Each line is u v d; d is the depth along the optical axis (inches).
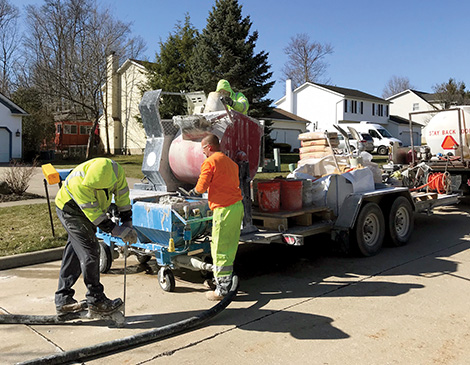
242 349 145.1
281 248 289.9
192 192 185.9
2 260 245.9
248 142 229.5
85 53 1332.4
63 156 1406.3
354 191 269.1
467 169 430.6
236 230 183.5
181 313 177.0
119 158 1311.5
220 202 180.4
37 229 317.4
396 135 1936.5
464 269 236.7
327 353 141.9
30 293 204.7
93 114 1369.3
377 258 261.9
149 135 244.2
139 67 1460.4
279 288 208.5
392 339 151.9
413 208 304.2
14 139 1168.2
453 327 161.6
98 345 139.8
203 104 274.8
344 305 184.5
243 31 1047.6
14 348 146.9
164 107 1157.1
